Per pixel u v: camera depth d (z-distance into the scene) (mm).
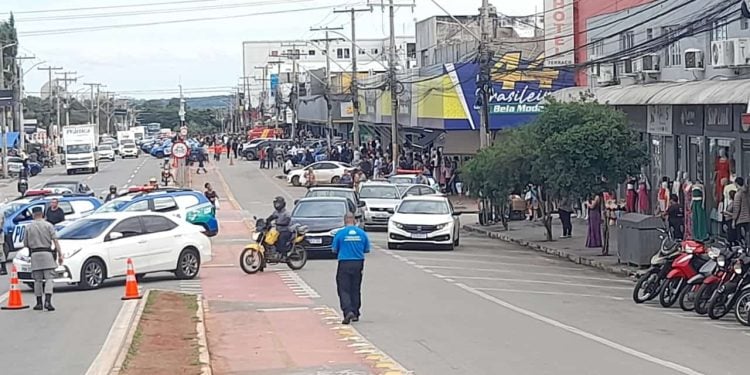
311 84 112062
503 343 15672
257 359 14344
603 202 31703
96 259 23609
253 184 70250
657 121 38344
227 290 23156
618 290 24062
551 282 25484
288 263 27188
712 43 29484
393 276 25969
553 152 30688
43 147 110250
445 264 29219
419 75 61406
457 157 58500
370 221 40750
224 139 138500
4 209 32219
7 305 20344
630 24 38188
